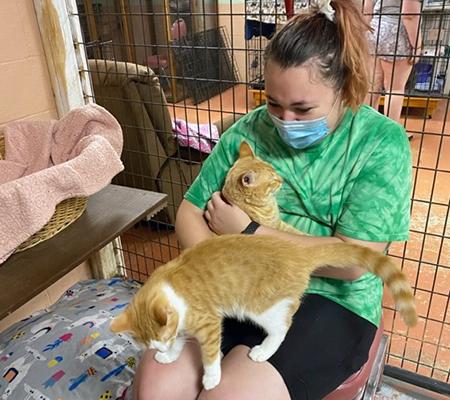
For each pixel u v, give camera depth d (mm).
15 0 1473
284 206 1170
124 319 936
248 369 950
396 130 1036
